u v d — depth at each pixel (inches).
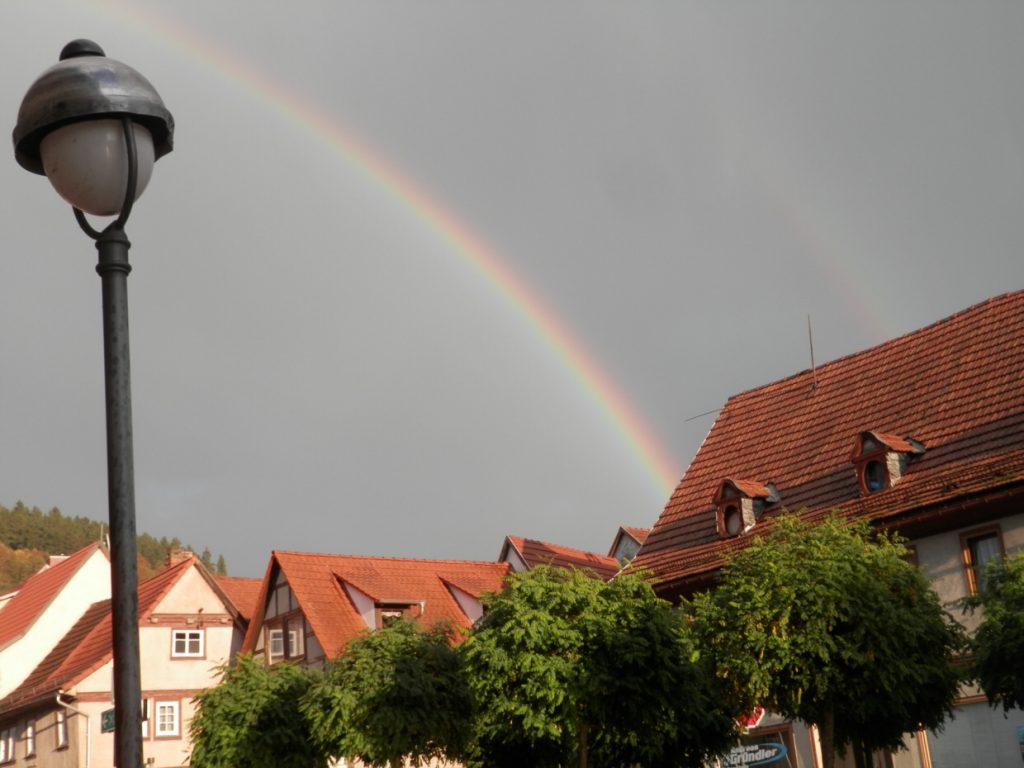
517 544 2063.2
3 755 2116.1
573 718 858.1
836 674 726.5
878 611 733.9
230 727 1232.2
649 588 901.8
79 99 250.2
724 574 799.1
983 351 1191.6
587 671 852.6
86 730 1850.4
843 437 1263.5
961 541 1002.7
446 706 1091.3
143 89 257.8
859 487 1153.4
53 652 2215.8
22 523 7111.2
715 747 893.8
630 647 834.8
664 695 830.5
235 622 1985.7
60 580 2324.1
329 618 1743.4
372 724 1075.3
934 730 808.9
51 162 254.5
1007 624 719.7
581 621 878.4
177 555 2126.0
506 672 882.8
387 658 1109.1
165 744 1884.8
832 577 738.8
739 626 749.3
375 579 1822.1
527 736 894.4
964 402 1143.0
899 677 724.7
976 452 1065.5
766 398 1470.2
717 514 1296.8
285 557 1813.5
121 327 248.4
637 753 889.5
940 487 1036.5
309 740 1234.6
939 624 759.1
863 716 741.9
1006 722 956.0
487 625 913.5
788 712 767.7
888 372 1304.1
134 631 228.5
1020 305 1204.5
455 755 1115.9
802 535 790.5
